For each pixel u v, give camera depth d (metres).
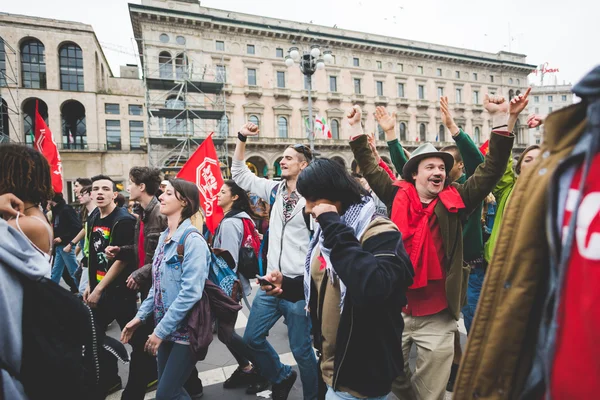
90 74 33.56
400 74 38.44
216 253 2.56
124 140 34.97
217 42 30.78
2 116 31.28
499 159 2.32
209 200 4.77
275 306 2.73
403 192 2.52
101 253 3.38
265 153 32.62
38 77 32.88
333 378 1.54
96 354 1.65
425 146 2.50
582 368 0.75
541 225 0.92
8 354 1.31
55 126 32.31
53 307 1.45
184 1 29.12
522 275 0.96
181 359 2.15
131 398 2.53
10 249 1.33
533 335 0.95
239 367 3.20
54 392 1.44
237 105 31.36
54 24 32.34
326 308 1.64
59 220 6.02
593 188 0.76
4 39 30.80
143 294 3.20
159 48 28.33
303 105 34.06
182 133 27.39
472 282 3.46
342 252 1.35
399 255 1.43
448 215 2.33
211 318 2.23
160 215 3.12
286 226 2.82
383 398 1.53
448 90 40.91
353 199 1.56
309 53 12.66
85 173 32.56
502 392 0.99
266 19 32.62
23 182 1.55
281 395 2.79
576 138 0.87
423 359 2.27
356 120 2.87
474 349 1.05
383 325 1.50
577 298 0.77
